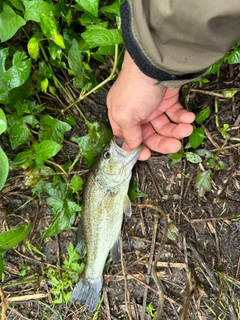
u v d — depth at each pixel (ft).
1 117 1.14
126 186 1.42
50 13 1.23
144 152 1.43
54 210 1.46
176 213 1.58
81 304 1.59
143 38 0.92
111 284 1.60
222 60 1.34
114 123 1.32
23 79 1.24
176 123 1.40
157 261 1.44
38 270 1.59
